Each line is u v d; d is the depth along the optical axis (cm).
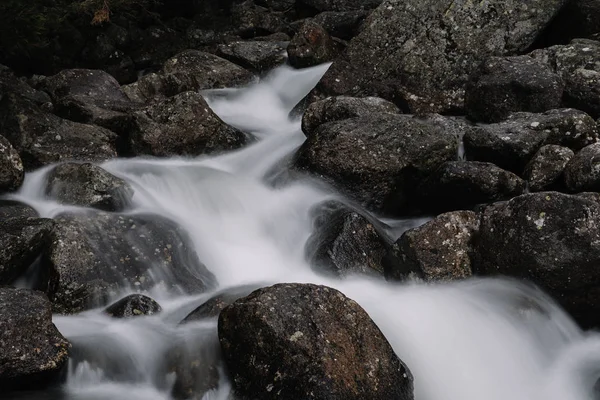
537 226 596
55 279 589
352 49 935
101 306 594
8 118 746
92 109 805
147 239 636
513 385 554
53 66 1024
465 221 634
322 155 721
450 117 827
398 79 909
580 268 585
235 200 725
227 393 508
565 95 794
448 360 554
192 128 793
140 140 780
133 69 1088
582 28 927
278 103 992
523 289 602
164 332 548
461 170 678
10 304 509
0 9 860
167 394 512
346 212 673
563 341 589
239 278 651
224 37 1149
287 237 696
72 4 998
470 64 901
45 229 599
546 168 686
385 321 565
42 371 497
